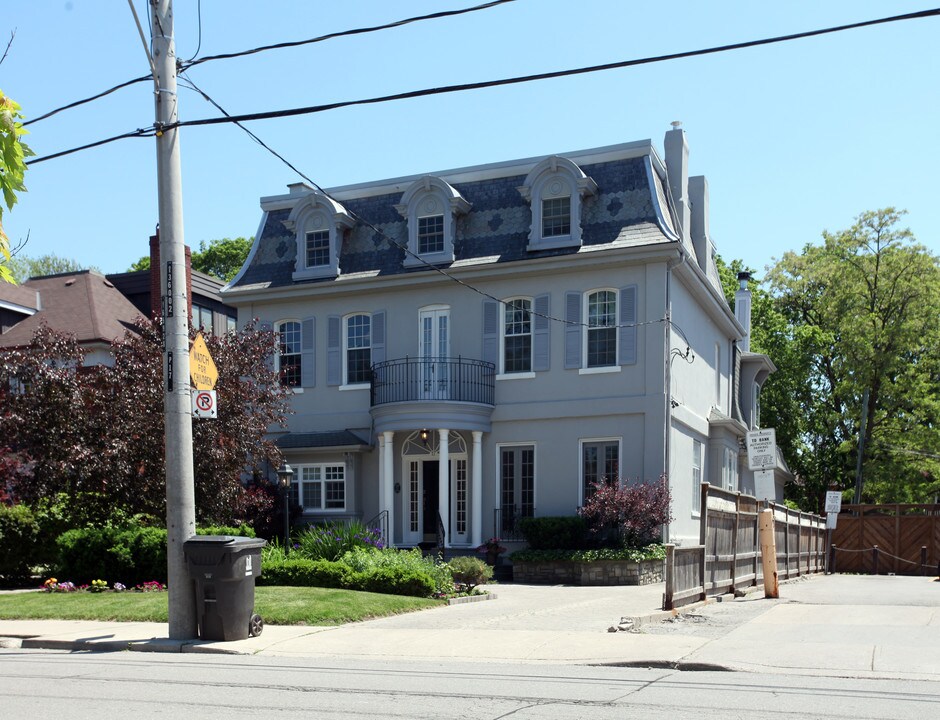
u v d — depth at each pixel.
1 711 7.86
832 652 10.31
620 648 10.95
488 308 26.72
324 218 28.86
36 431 19.34
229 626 12.15
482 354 26.66
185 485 12.40
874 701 7.89
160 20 12.55
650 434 24.75
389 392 27.12
